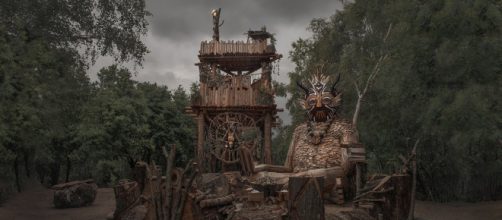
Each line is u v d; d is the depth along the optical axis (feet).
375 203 30.94
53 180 132.36
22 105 44.98
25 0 52.44
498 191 72.33
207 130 75.00
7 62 43.73
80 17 59.67
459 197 73.72
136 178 33.94
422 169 76.28
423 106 60.03
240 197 33.63
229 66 81.20
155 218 25.64
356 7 87.15
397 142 78.48
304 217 22.53
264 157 71.67
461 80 51.72
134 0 64.64
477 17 50.19
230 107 71.72
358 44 86.58
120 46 64.34
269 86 72.95
